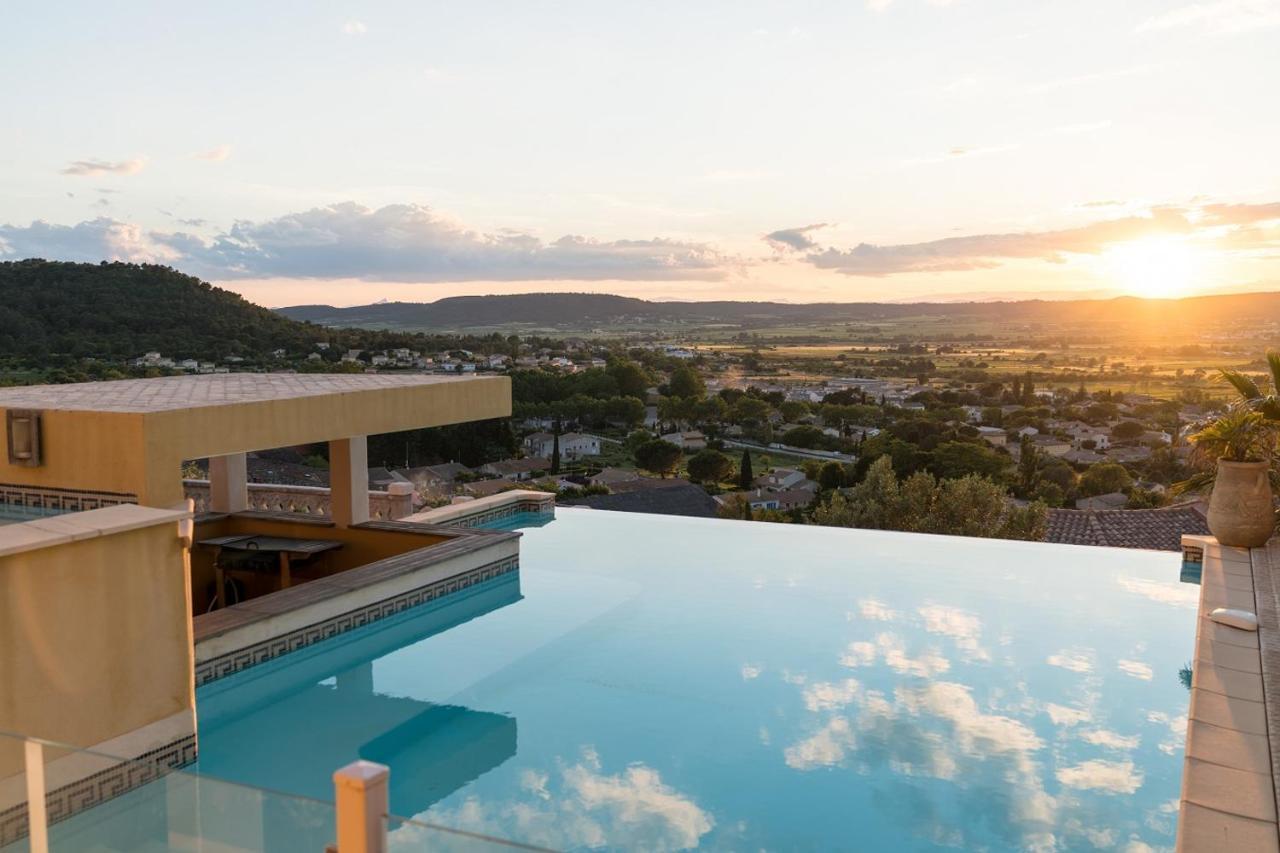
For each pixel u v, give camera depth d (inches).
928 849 159.0
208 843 102.2
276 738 208.7
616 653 272.1
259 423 246.5
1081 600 332.5
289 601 260.2
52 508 225.9
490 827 166.4
